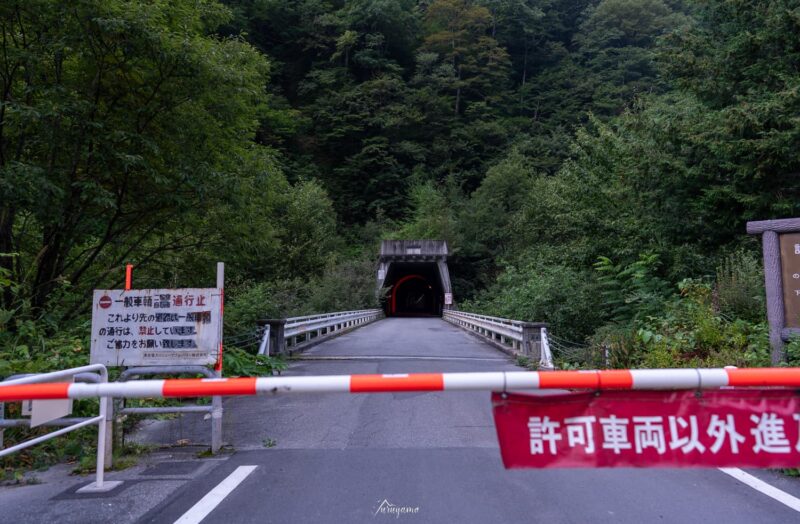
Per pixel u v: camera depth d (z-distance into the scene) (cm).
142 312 595
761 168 1172
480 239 5991
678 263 1466
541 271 2505
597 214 1933
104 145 1036
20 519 404
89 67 1075
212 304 593
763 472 502
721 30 1563
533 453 309
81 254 1277
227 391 328
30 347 830
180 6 1164
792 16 1205
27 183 909
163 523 392
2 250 1082
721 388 345
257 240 1472
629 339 1030
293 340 1627
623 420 310
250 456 568
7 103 930
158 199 1147
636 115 1794
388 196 7162
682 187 1423
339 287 3403
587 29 7800
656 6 7262
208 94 1146
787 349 650
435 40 7969
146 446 607
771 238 681
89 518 404
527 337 1380
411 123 7388
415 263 5716
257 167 1403
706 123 1327
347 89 7375
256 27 7150
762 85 1326
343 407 803
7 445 573
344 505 421
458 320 3397
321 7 7744
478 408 776
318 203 4847
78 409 637
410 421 708
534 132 7294
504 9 8406
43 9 970
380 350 1675
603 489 457
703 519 392
